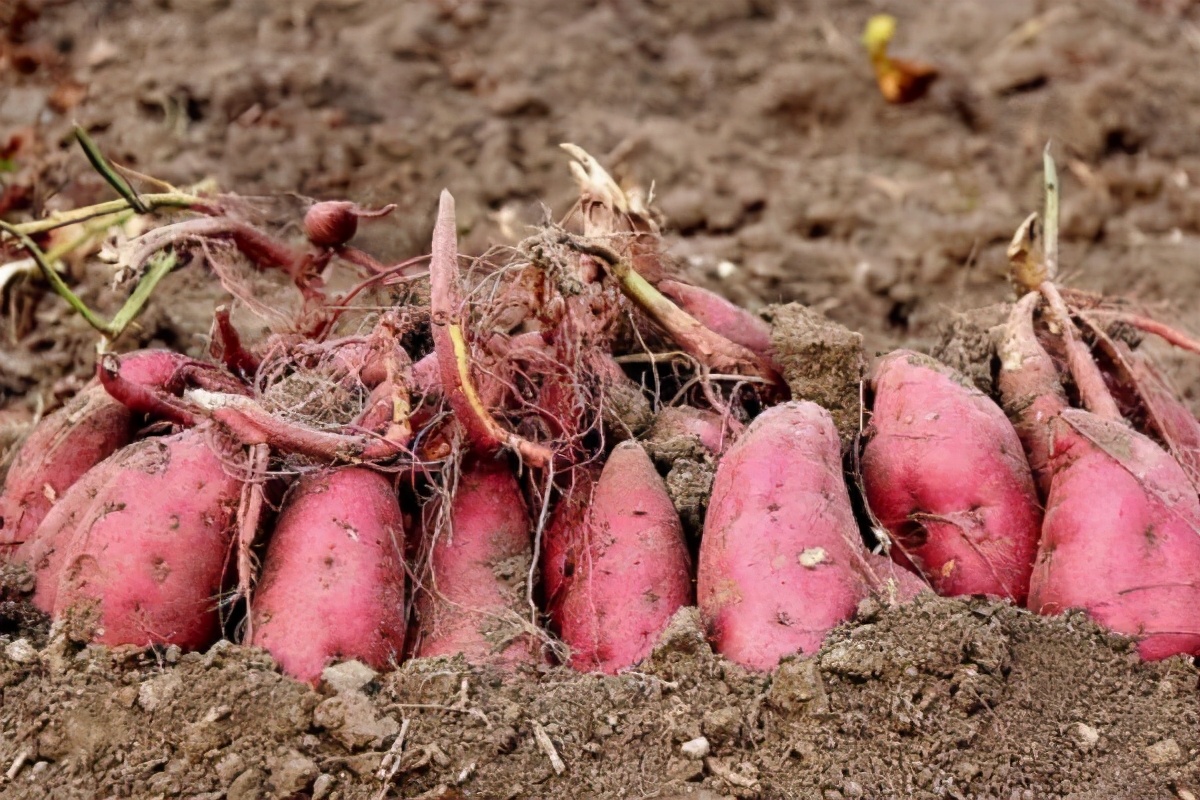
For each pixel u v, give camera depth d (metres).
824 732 1.51
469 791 1.49
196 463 1.57
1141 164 2.62
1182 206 2.51
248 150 2.44
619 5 3.09
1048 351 1.74
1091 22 3.01
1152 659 1.56
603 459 1.65
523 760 1.50
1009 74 2.84
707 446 1.67
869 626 1.54
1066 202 2.51
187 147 2.42
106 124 2.46
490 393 1.61
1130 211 2.53
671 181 2.52
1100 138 2.66
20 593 1.59
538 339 1.63
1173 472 1.59
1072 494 1.59
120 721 1.51
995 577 1.61
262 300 1.84
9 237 1.89
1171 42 2.97
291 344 1.68
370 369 1.63
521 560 1.61
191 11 2.88
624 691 1.54
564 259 1.58
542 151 2.55
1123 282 2.32
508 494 1.62
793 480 1.57
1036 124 2.72
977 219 2.44
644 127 2.68
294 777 1.48
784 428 1.60
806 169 2.60
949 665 1.53
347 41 2.84
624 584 1.58
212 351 1.72
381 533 1.57
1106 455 1.59
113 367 1.61
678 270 1.85
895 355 1.68
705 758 1.51
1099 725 1.53
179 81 2.60
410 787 1.49
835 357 1.67
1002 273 2.32
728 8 3.09
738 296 2.24
